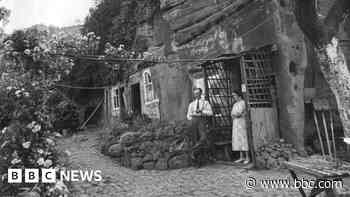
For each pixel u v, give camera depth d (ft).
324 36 18.88
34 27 18.85
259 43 30.55
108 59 24.85
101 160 33.17
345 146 26.45
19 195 16.03
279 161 25.26
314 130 28.25
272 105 28.94
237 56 28.86
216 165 28.81
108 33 55.06
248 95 27.76
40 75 18.45
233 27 34.14
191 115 30.73
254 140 27.20
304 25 19.21
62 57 19.92
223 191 20.42
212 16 37.83
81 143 44.42
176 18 43.29
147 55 29.07
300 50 28.48
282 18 28.40
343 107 18.70
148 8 49.01
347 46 27.71
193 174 25.88
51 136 17.90
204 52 38.29
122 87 55.47
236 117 28.43
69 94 56.24
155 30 48.19
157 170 28.50
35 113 17.17
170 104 42.73
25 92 17.25
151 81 46.96
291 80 27.58
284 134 28.09
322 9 28.84
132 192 21.27
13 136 16.70
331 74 18.98
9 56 17.89
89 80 58.49
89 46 23.02
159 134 31.99
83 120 58.49
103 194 20.80
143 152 29.89
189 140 30.55
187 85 40.75
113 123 49.44
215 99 33.09
